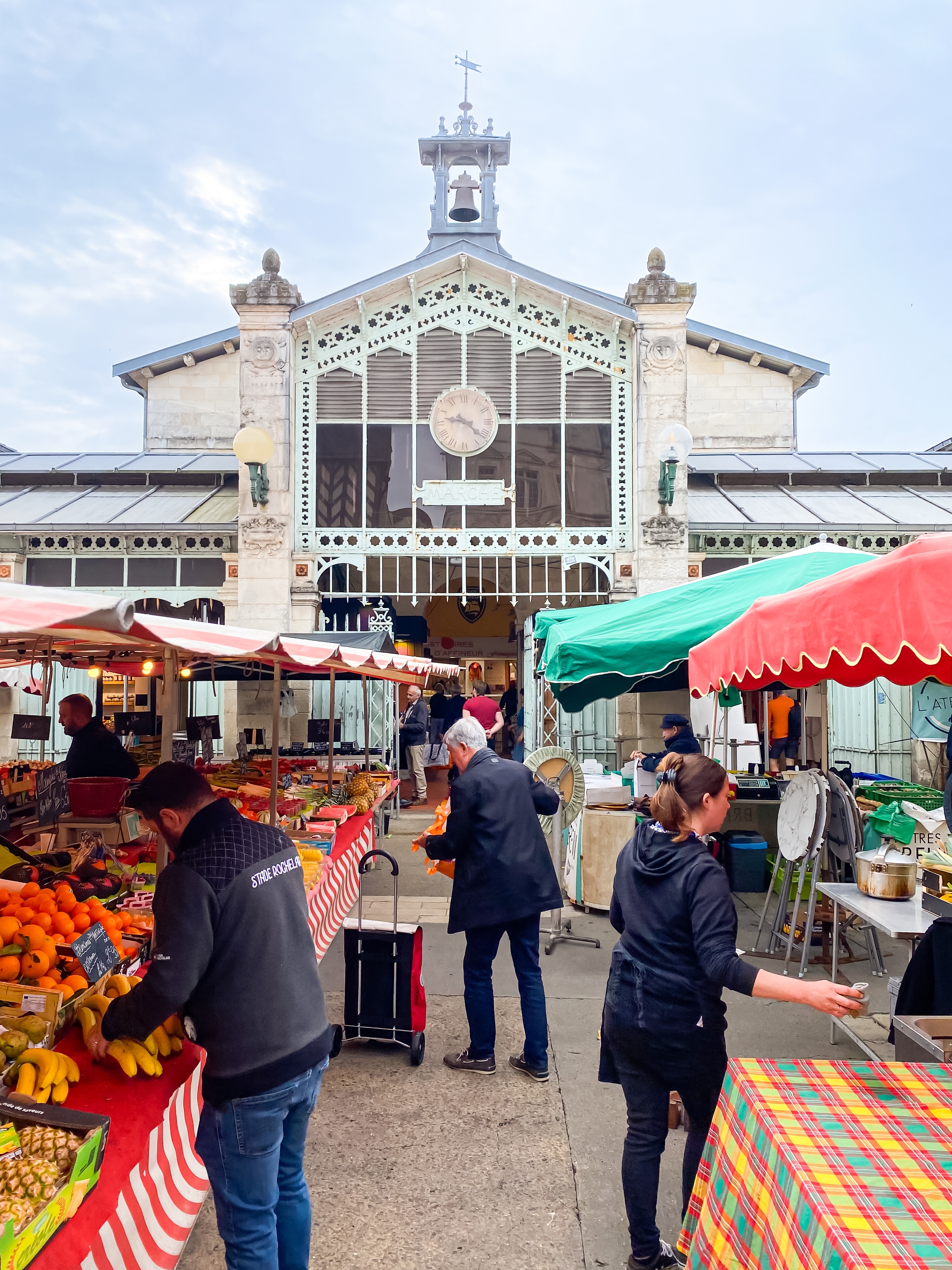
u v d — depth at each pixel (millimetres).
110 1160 1929
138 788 2320
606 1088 4082
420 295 12719
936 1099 2059
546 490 12695
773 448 17328
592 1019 4945
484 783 4160
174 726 3143
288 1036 2242
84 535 12711
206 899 2164
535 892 4105
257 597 12148
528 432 12742
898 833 6027
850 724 12312
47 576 12875
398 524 12648
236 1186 2197
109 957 2484
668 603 6406
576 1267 2816
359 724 12844
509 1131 3666
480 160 22422
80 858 3578
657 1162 2678
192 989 2125
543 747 6672
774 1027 4809
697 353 17484
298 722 12680
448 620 20547
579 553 12609
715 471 14938
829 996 2170
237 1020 2188
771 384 17438
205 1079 2223
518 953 4215
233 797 5750
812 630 2920
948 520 13008
